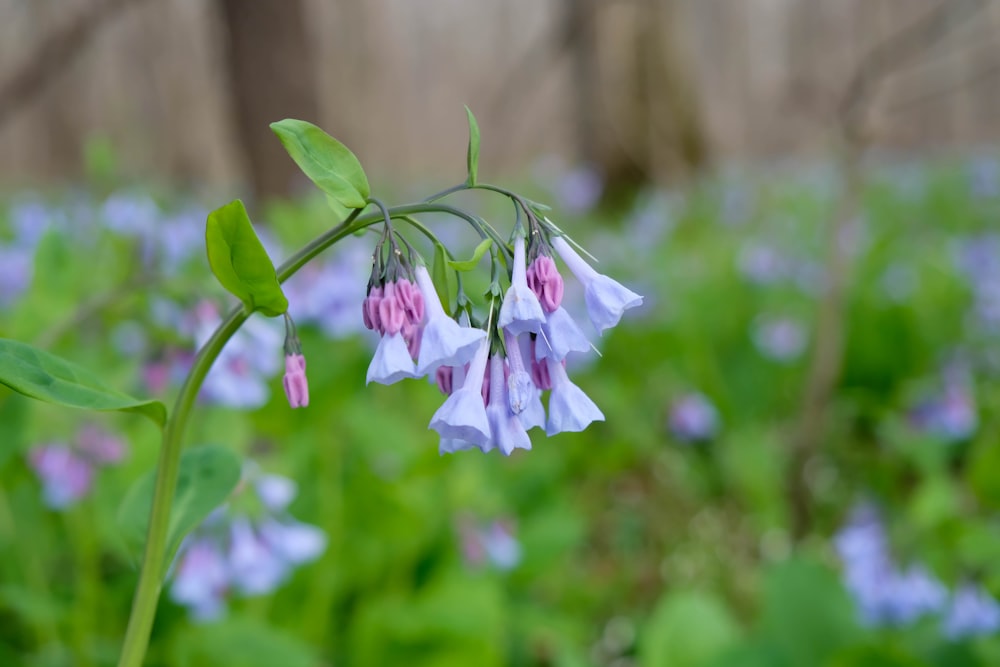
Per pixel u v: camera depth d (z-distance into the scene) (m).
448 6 14.73
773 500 4.04
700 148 11.51
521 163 13.33
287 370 1.30
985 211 9.09
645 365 5.50
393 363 1.18
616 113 11.17
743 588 3.79
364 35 13.63
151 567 1.35
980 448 4.04
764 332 5.07
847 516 4.17
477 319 1.28
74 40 6.68
